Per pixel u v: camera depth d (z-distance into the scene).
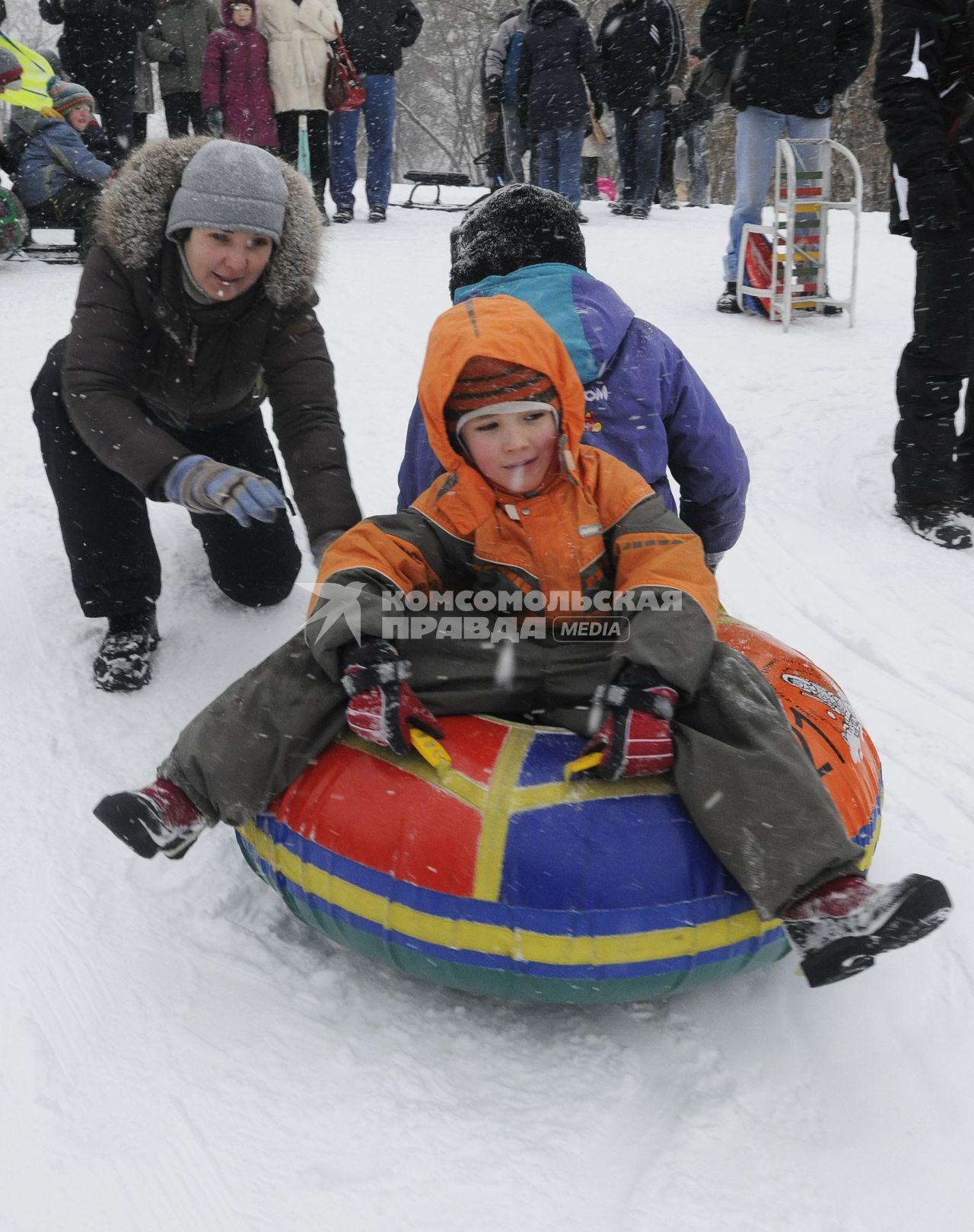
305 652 2.28
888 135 4.16
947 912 1.89
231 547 3.59
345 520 2.84
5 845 2.66
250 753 2.20
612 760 2.05
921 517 4.54
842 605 4.05
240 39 9.40
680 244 10.35
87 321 2.80
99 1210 1.80
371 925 2.07
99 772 2.96
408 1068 2.12
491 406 2.21
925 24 3.97
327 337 6.73
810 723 2.33
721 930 2.03
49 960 2.31
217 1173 1.87
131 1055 2.10
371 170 11.33
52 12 10.07
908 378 4.44
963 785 3.06
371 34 10.71
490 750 2.16
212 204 2.62
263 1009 2.24
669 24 11.21
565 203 2.83
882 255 10.09
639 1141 1.98
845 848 1.97
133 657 3.34
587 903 1.98
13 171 9.22
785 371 6.41
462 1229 1.80
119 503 3.22
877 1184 1.91
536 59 10.44
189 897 2.53
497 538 2.36
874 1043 2.21
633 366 2.69
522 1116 2.02
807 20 7.00
